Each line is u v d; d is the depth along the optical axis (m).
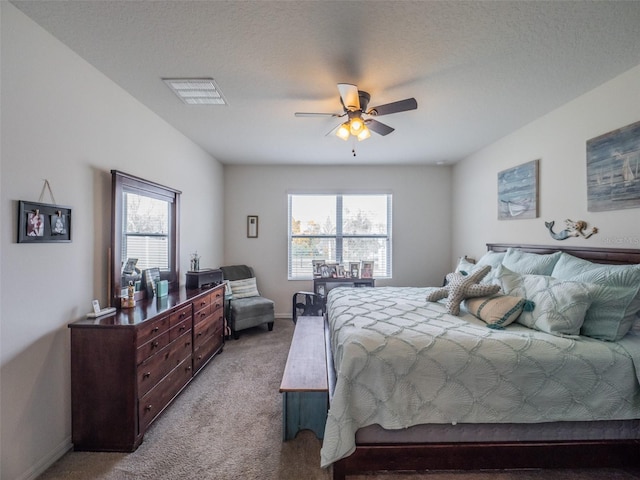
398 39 1.77
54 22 1.64
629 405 1.61
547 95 2.48
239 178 4.88
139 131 2.62
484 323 2.05
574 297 1.80
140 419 1.88
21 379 1.58
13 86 1.54
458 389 1.61
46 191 1.73
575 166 2.54
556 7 1.52
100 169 2.15
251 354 3.36
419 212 4.95
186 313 2.56
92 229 2.08
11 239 1.53
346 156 4.37
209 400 2.41
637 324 1.83
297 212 4.98
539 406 1.61
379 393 1.61
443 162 4.72
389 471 1.66
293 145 3.83
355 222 5.01
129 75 2.19
